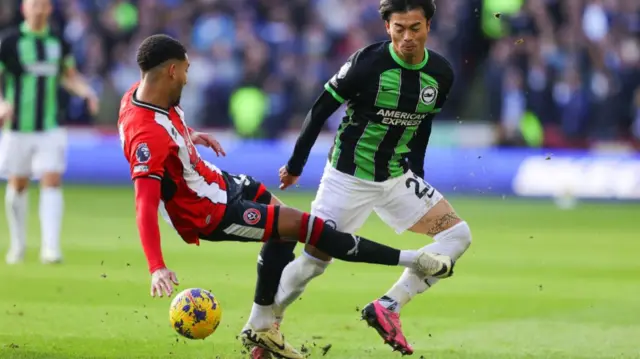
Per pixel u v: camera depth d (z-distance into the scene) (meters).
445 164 68.25
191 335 20.92
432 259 21.25
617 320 28.39
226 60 72.44
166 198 21.02
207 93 72.19
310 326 26.98
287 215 21.20
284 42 72.69
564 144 69.88
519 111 69.25
